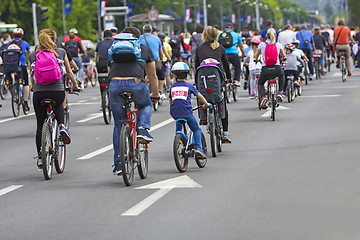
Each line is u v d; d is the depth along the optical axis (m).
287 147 30.17
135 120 23.59
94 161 28.59
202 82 28.11
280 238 16.17
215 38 28.84
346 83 65.50
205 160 26.30
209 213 18.83
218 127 29.09
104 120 41.66
